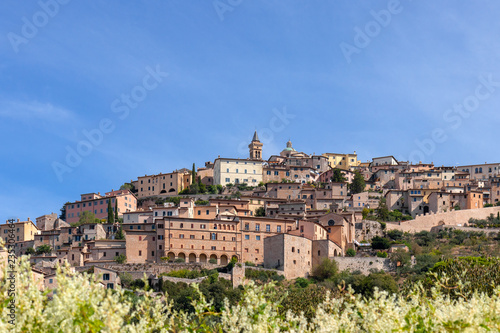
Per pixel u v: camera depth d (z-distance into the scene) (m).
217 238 176.88
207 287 131.12
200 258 174.62
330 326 30.92
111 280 147.38
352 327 30.92
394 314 30.05
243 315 30.53
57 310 25.64
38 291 26.03
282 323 31.72
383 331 29.83
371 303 31.22
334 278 157.38
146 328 28.20
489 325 29.56
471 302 31.38
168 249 172.75
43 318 25.70
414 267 161.50
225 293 126.75
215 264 165.00
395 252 171.12
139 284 145.62
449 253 175.50
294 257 163.75
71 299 25.55
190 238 175.25
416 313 30.72
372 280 137.25
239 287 142.25
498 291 32.06
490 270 98.81
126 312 26.36
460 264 109.44
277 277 156.00
